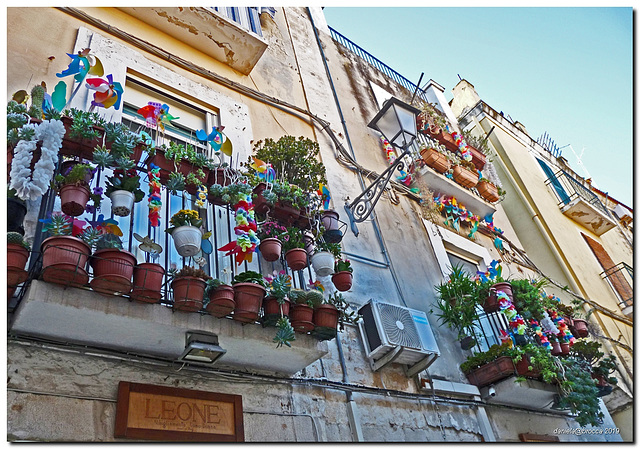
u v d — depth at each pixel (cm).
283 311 411
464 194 905
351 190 723
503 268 931
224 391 407
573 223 1303
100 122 415
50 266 315
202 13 657
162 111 479
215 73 678
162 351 385
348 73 973
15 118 361
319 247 529
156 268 355
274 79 771
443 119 1057
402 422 513
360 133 859
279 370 449
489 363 621
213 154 577
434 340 574
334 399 478
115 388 357
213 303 376
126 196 386
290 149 574
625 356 1009
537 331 683
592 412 630
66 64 524
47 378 334
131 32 622
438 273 738
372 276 633
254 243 438
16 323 327
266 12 861
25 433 308
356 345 539
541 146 1488
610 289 1188
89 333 350
